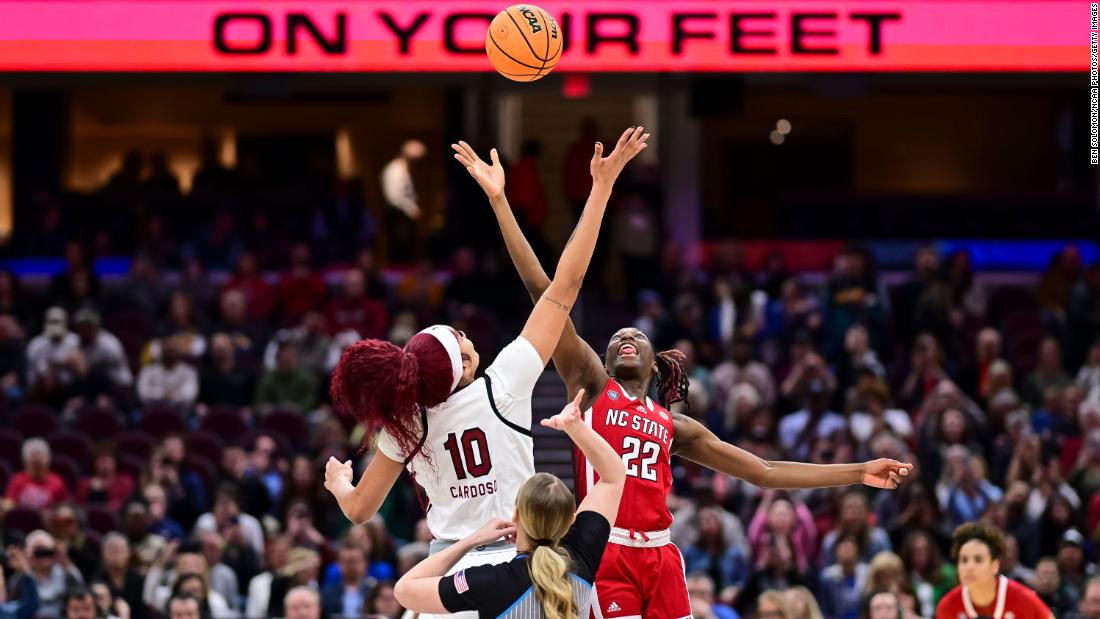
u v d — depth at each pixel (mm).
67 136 20734
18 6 14375
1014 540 10914
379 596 9930
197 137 21109
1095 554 11164
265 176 21172
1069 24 14367
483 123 20203
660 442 5668
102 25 14398
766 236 21406
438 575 4715
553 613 4488
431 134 20891
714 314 16250
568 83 15742
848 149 21453
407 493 12344
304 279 16844
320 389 14906
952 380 15430
